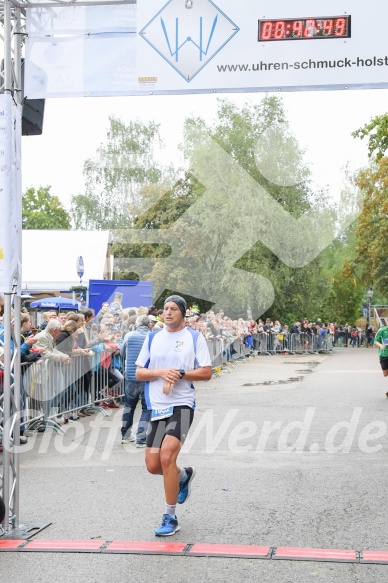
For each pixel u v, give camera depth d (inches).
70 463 316.5
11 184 218.5
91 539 209.9
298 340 1180.5
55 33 235.3
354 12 226.1
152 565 188.7
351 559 190.5
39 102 256.1
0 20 229.3
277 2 228.2
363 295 1563.7
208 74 231.6
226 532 215.0
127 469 304.8
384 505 242.8
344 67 227.0
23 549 201.0
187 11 231.6
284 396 562.6
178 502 227.9
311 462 313.9
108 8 235.1
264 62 229.6
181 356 215.5
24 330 352.8
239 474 291.3
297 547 201.2
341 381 700.7
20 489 269.4
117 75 235.3
